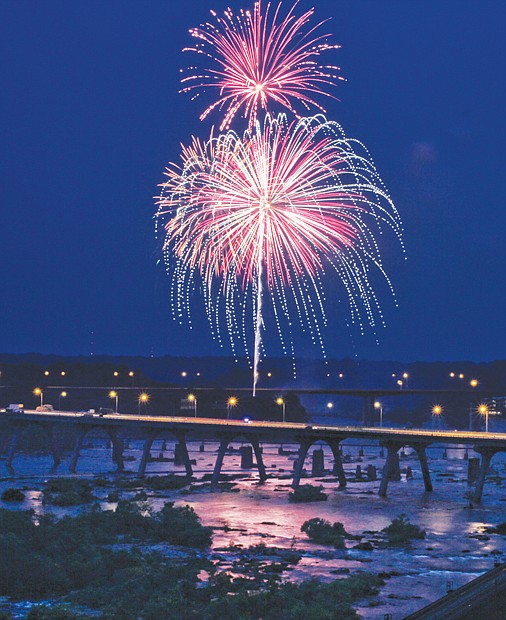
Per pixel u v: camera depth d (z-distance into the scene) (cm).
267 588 14338
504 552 17650
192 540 18262
